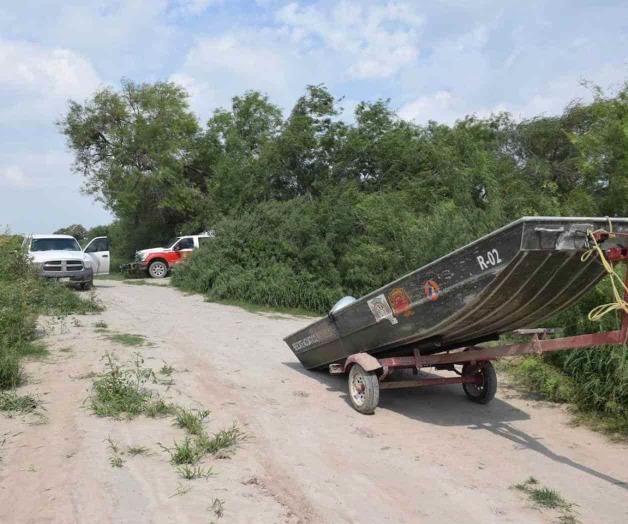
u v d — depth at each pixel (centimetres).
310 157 2184
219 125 3400
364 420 680
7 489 467
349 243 1694
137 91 3259
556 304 606
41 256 1802
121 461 522
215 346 1066
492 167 1619
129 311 1478
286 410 702
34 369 844
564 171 2120
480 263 549
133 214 3466
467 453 584
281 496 471
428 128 2289
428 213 1652
